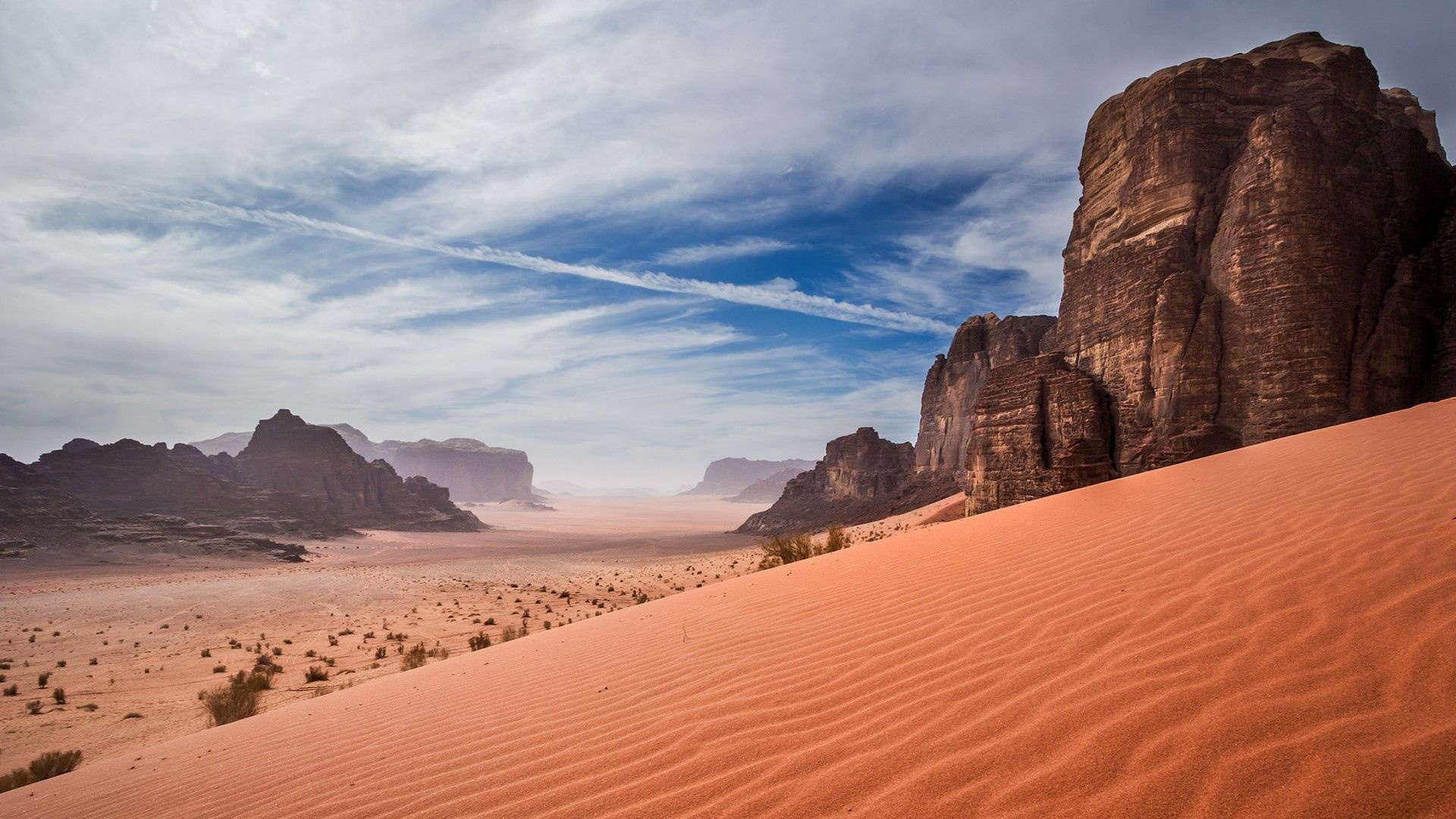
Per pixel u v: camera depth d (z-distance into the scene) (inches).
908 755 131.0
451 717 236.1
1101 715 128.3
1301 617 153.3
